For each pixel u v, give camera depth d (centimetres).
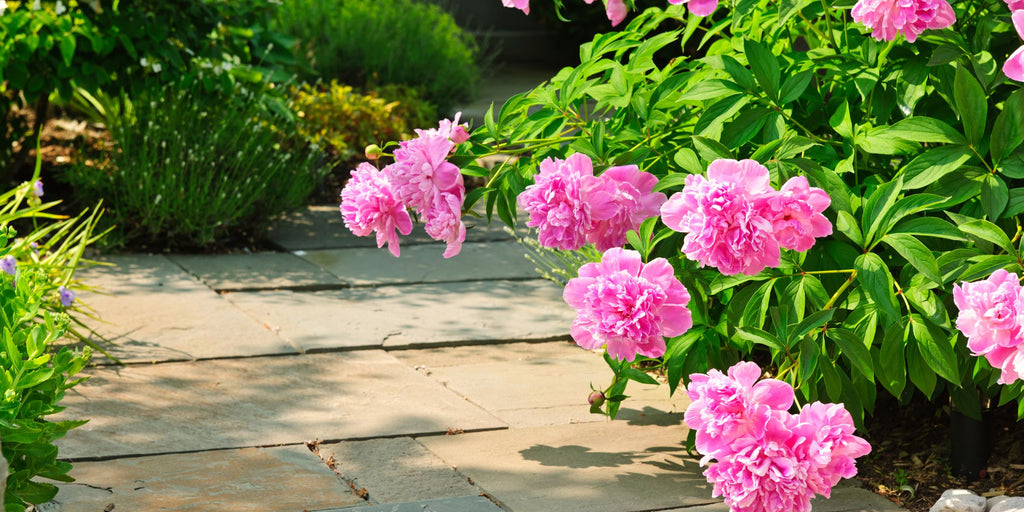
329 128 854
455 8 1503
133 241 651
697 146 280
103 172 665
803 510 228
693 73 329
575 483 339
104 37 645
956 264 281
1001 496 321
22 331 292
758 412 228
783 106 302
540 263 630
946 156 275
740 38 348
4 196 483
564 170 263
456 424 390
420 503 322
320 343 477
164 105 682
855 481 346
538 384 437
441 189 286
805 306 313
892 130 284
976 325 226
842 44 333
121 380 425
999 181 276
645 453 366
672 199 241
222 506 317
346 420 392
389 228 287
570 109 360
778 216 233
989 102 314
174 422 384
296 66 904
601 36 345
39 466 277
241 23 711
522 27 1524
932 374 296
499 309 539
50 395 289
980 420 329
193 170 640
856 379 312
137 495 323
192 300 539
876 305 288
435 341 484
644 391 432
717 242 233
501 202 306
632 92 336
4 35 631
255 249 661
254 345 472
